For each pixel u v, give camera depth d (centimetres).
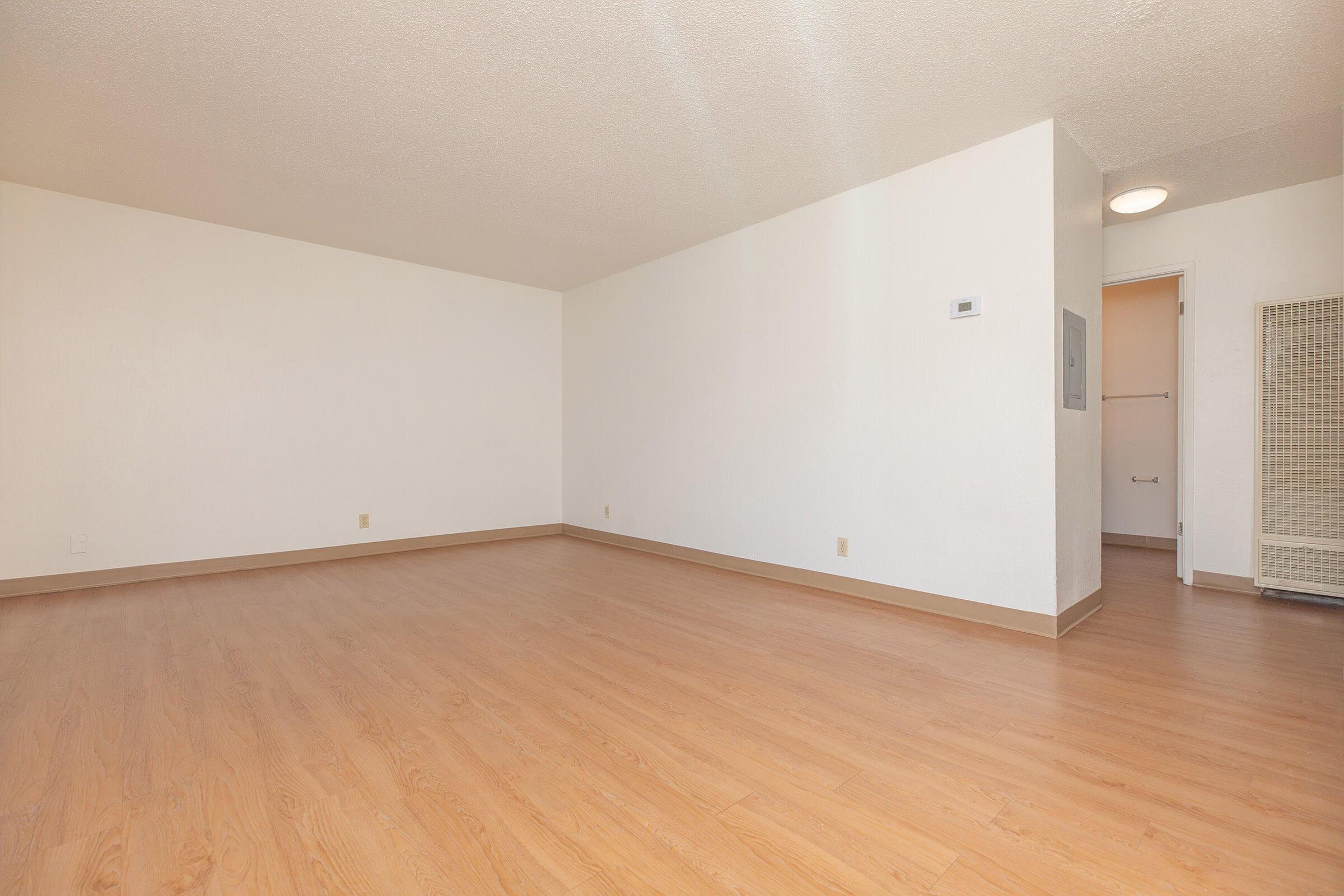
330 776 170
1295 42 228
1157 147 314
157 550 408
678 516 493
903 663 257
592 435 587
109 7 209
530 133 300
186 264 417
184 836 143
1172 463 515
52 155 323
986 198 307
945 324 324
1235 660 259
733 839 143
